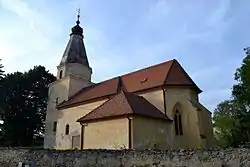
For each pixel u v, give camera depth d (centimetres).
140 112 2080
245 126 2706
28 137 4284
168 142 2252
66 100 3416
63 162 1527
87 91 3381
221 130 3709
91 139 2125
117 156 1441
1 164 1712
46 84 4744
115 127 2033
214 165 1234
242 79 2878
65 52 3869
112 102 2302
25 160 1631
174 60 2930
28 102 4488
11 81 4381
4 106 4153
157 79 2708
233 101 3581
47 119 3544
